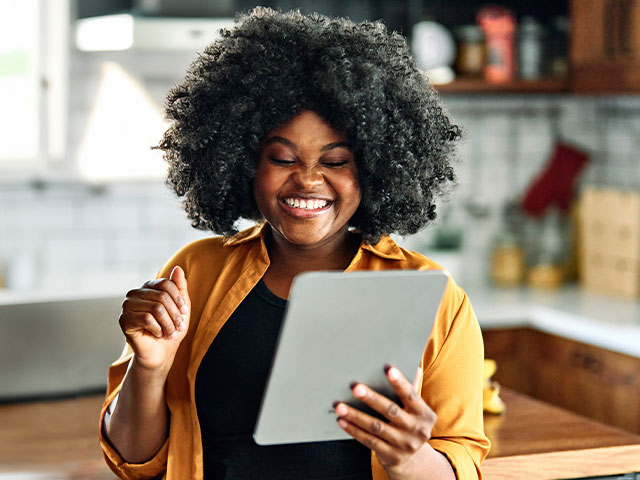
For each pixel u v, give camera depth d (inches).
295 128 51.0
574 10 143.4
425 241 154.9
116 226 146.7
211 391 52.9
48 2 130.9
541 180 159.2
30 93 134.4
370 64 52.3
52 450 78.6
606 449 66.2
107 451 56.2
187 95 57.0
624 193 144.9
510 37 147.4
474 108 158.2
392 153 53.6
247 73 53.3
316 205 51.6
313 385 45.3
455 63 149.1
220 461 52.7
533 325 137.5
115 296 102.2
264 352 52.5
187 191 58.7
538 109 161.2
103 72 137.3
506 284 156.8
